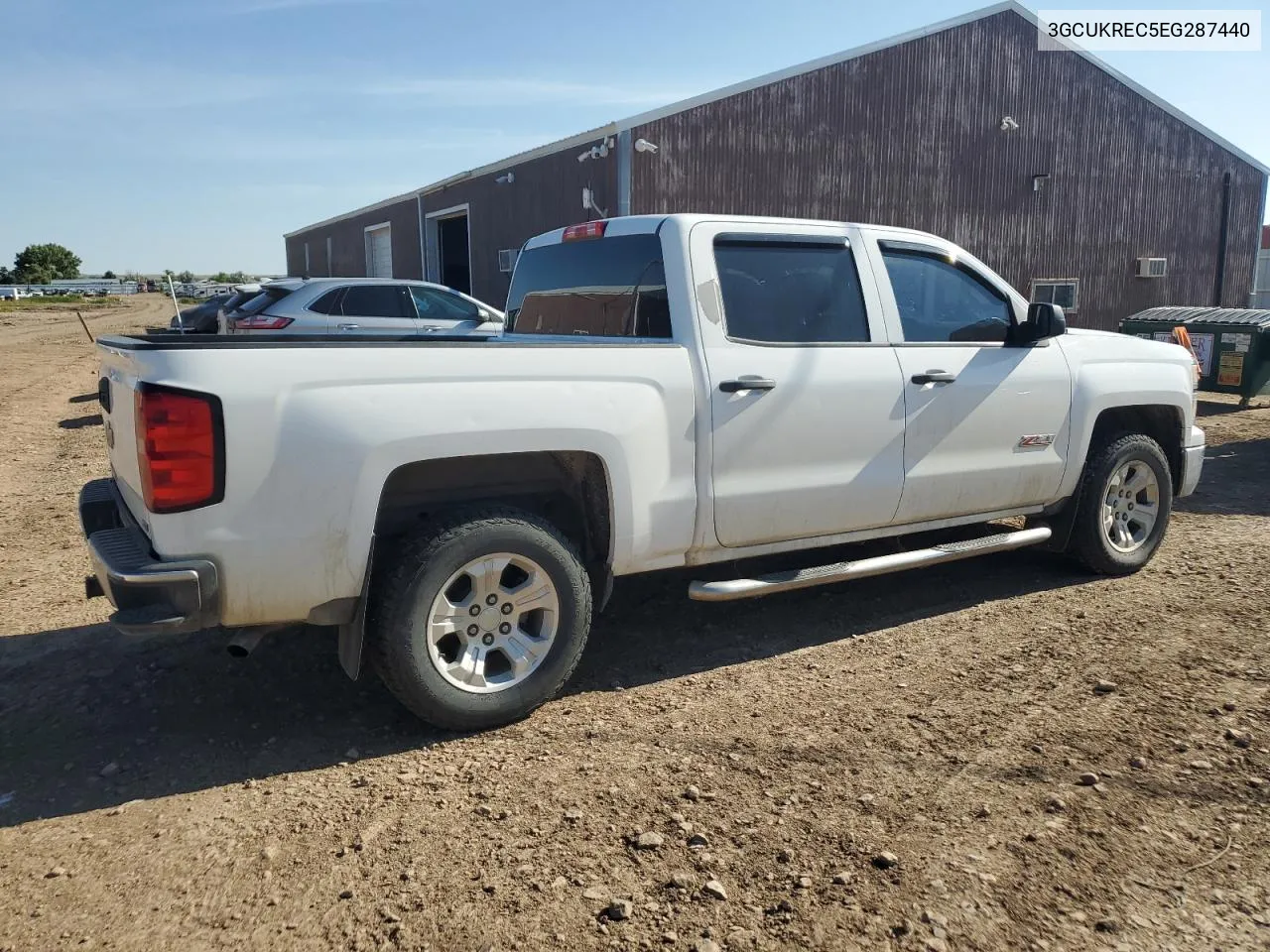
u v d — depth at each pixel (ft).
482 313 42.32
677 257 13.21
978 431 15.44
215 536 10.12
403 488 12.10
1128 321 46.75
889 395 14.44
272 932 8.03
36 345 82.48
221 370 10.05
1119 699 12.17
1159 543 18.11
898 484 14.70
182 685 13.38
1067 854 8.88
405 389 10.93
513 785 10.41
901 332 15.02
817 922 7.97
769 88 52.95
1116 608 15.76
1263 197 75.56
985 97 61.26
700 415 12.88
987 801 9.82
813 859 8.87
